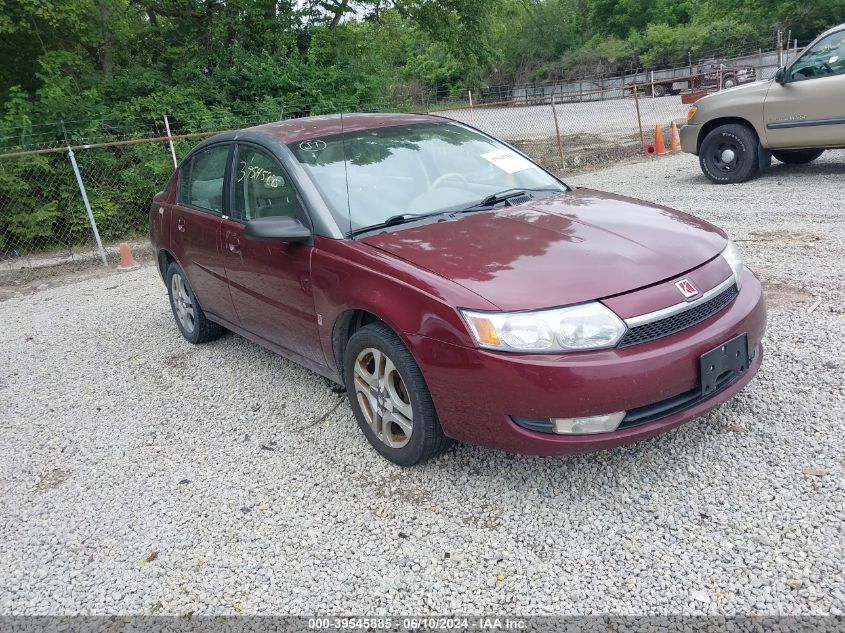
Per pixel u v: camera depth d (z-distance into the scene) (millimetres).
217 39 17266
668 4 56938
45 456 4055
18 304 8156
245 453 3814
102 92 14367
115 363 5484
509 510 3039
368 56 18391
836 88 8570
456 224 3551
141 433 4199
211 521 3230
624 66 50219
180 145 13172
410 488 3285
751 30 42281
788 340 4359
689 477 3113
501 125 25953
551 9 56281
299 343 3992
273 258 3920
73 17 14141
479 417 2906
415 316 2998
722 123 9812
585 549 2758
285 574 2820
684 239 3279
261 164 4172
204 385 4797
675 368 2803
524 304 2791
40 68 15203
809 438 3289
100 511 3424
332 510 3199
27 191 11445
